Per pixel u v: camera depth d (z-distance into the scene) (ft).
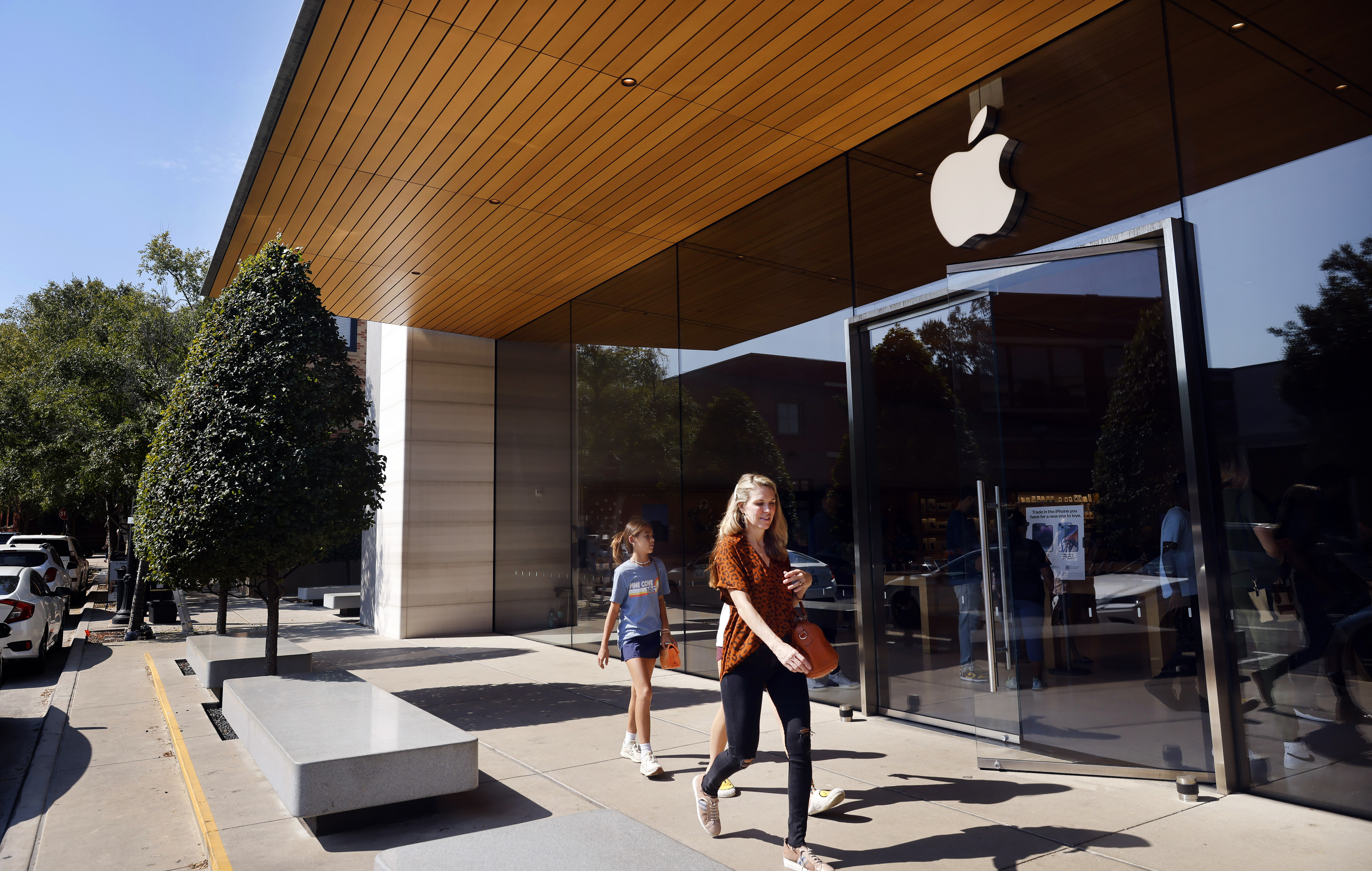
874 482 22.63
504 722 22.24
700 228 29.84
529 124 22.07
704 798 12.91
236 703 18.79
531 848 9.40
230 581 25.05
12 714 27.04
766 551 12.34
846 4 17.01
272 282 24.73
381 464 26.07
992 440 18.17
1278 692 14.06
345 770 13.55
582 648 37.14
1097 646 16.10
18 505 99.40
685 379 30.58
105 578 102.37
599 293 36.50
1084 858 11.79
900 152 22.25
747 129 22.48
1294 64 14.52
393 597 43.45
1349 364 13.53
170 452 23.98
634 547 17.66
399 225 29.12
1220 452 14.88
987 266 18.19
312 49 18.61
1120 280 16.22
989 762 16.60
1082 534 16.43
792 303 25.67
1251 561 14.40
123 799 17.37
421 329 44.21
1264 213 14.74
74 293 89.20
